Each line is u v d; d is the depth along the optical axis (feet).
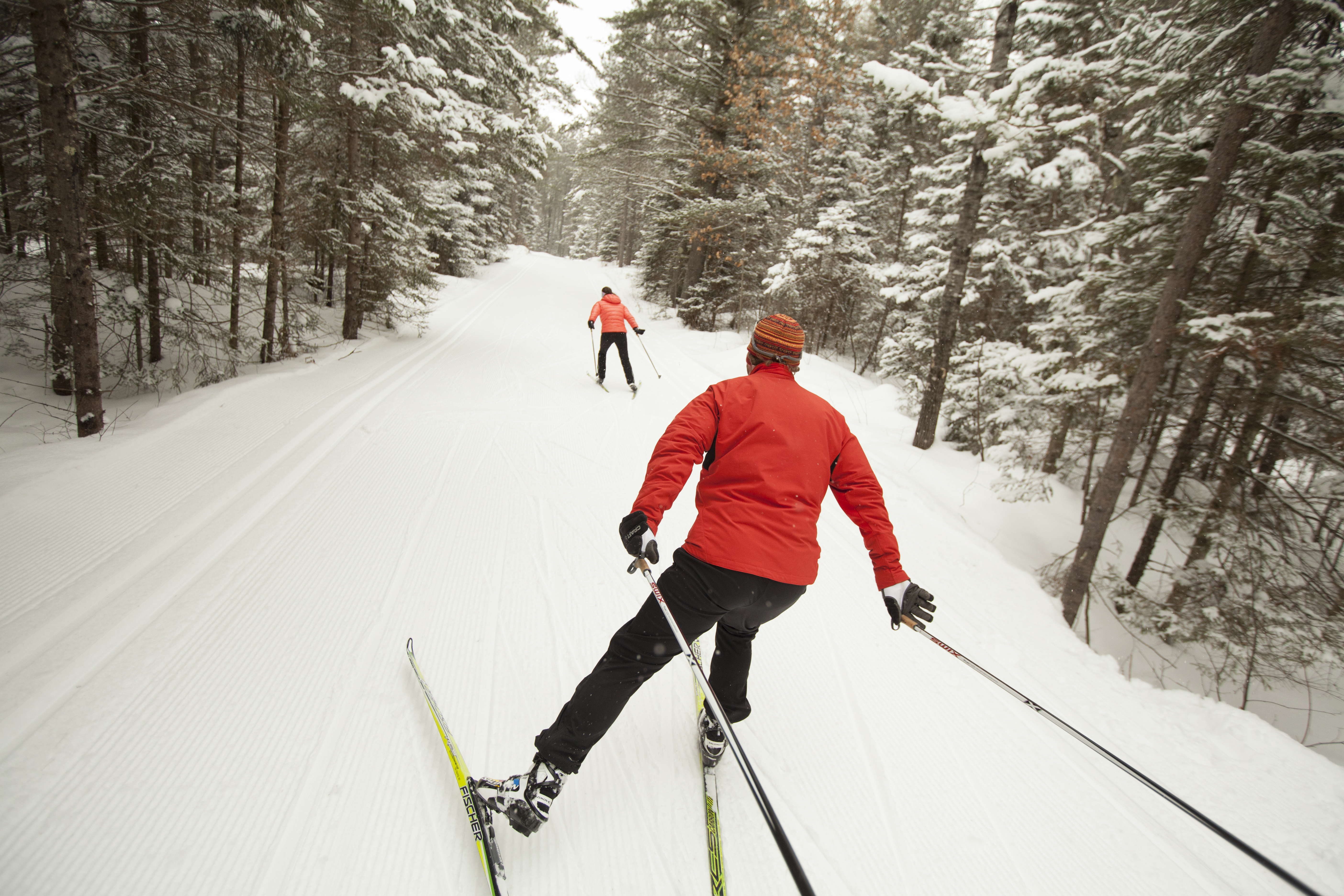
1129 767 4.71
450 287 53.47
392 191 29.60
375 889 5.02
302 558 10.07
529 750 6.59
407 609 9.05
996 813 6.66
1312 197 16.69
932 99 19.70
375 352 27.73
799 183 47.01
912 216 36.65
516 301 51.90
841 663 9.19
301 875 5.06
